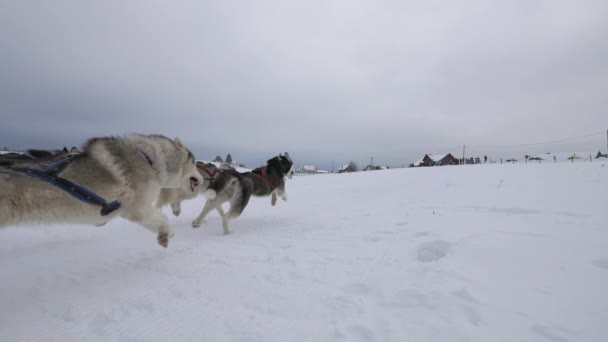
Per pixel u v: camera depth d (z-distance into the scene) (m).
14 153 3.43
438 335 1.82
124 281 2.95
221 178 5.23
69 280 2.99
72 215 2.73
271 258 3.61
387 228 4.98
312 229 5.33
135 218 3.28
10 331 2.11
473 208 6.39
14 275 3.12
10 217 2.41
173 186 4.18
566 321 1.82
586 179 11.08
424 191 10.84
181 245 4.32
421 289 2.41
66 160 2.71
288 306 2.35
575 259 2.70
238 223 6.17
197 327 2.11
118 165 3.02
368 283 2.67
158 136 3.82
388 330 1.92
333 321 2.09
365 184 16.44
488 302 2.11
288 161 7.69
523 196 7.68
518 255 2.90
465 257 3.02
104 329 2.12
